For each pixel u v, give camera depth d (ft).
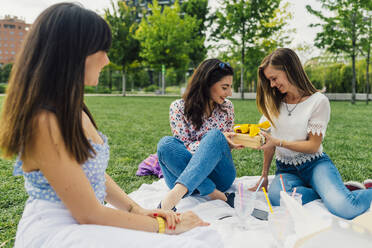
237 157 12.98
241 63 60.23
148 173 10.20
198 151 6.00
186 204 6.74
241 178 9.18
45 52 3.00
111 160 12.21
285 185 6.81
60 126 3.08
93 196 3.34
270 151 7.72
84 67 3.19
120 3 75.00
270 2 56.39
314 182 6.66
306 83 6.96
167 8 72.84
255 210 6.32
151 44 72.49
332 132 20.16
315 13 48.57
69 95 3.09
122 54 75.56
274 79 6.84
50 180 3.16
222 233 5.08
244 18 57.41
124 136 17.94
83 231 3.08
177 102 8.00
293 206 3.81
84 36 3.13
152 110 36.22
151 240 3.06
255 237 4.79
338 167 11.34
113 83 131.95
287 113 7.18
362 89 70.90
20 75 3.03
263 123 7.47
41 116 3.01
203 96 7.64
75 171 3.20
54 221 3.23
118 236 3.06
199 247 3.04
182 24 72.43
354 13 47.42
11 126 3.00
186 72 101.50
